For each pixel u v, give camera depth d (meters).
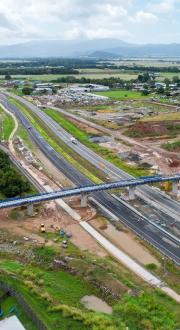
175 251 107.62
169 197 144.38
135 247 109.94
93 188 134.62
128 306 82.06
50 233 117.50
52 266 99.50
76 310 81.06
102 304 85.81
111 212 132.25
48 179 164.38
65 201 140.38
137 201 141.12
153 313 80.69
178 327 77.06
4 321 78.12
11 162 186.12
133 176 168.50
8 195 138.62
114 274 94.81
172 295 88.25
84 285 92.06
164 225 123.00
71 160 192.00
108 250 108.25
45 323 77.62
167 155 195.12
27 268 98.81
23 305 82.75
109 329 75.31
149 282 93.12
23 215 129.38
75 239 114.19
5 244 110.75
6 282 90.56
